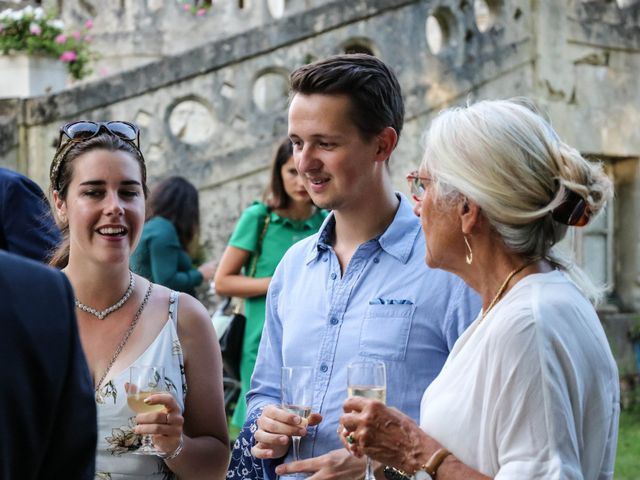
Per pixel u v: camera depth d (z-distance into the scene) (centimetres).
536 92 919
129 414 294
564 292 238
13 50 915
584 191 236
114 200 300
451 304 290
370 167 298
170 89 836
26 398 162
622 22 978
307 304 308
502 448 227
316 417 283
